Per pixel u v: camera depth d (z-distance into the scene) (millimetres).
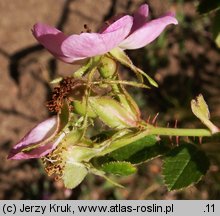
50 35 105
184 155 112
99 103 107
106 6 298
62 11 301
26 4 302
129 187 261
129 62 107
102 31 112
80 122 107
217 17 140
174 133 111
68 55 105
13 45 297
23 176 273
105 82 106
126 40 107
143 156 112
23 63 293
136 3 293
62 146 107
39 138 107
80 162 108
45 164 110
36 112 285
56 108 106
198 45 289
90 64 107
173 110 261
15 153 107
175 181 110
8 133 283
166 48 286
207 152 114
